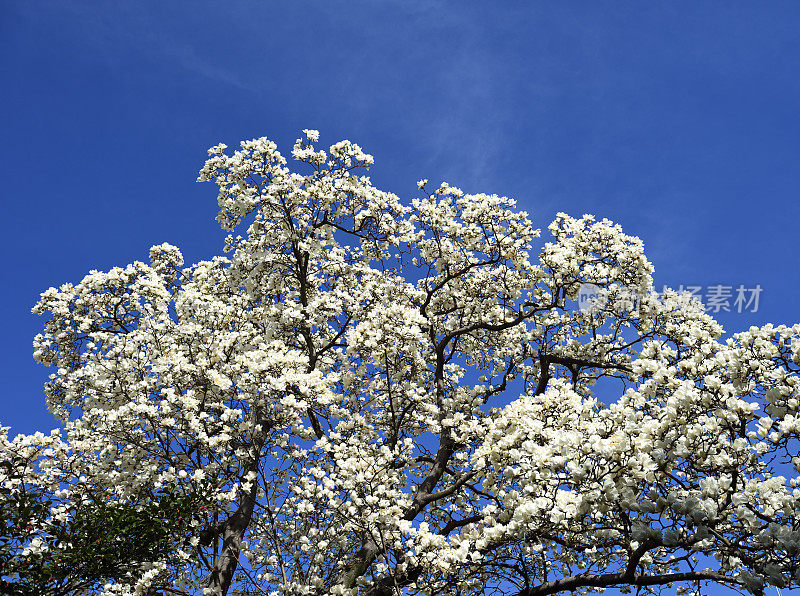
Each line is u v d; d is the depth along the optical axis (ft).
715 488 17.99
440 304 46.70
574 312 43.39
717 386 18.76
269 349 34.32
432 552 25.64
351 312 46.09
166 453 31.53
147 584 27.30
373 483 26.22
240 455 30.63
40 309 44.55
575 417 26.22
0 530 20.68
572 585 24.31
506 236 42.68
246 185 42.93
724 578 18.67
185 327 36.81
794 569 16.46
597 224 38.91
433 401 40.06
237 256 45.96
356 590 28.19
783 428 16.97
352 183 44.47
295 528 31.14
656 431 19.30
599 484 18.86
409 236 45.68
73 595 23.81
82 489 31.27
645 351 28.09
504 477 22.98
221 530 32.89
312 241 43.06
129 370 34.83
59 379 41.73
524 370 45.75
